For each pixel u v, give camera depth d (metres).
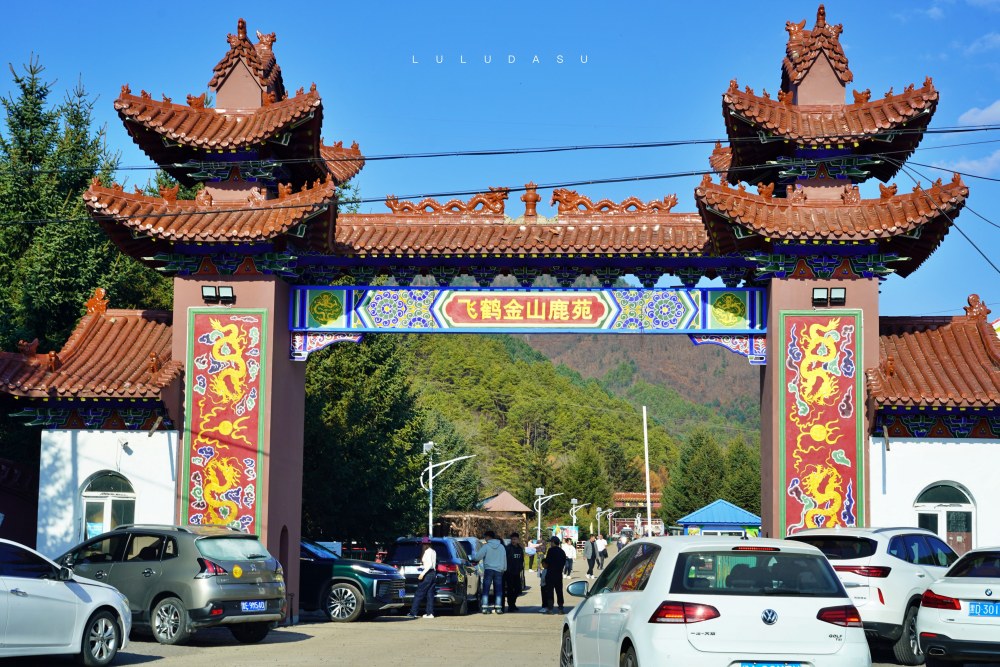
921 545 16.20
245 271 21.42
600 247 21.06
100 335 22.38
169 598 16.75
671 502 96.38
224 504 20.89
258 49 22.81
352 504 35.00
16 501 22.75
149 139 21.70
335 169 24.28
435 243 21.36
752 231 19.91
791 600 9.54
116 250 34.00
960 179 19.67
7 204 33.75
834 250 20.69
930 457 20.19
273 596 17.41
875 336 20.56
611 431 156.75
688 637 9.37
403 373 40.69
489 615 25.77
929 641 13.34
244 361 21.23
